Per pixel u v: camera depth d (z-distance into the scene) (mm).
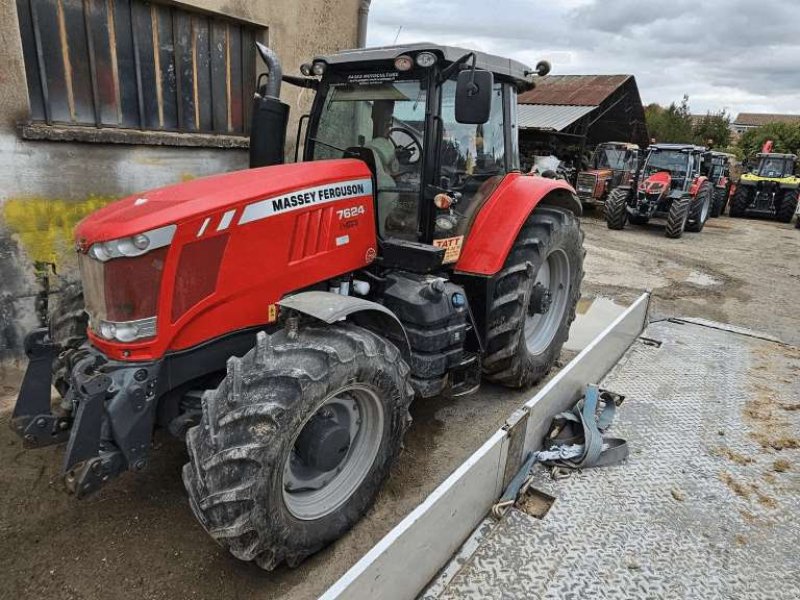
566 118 15750
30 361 2309
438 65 2826
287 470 2197
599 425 3062
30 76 3576
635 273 7922
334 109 3186
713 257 9562
